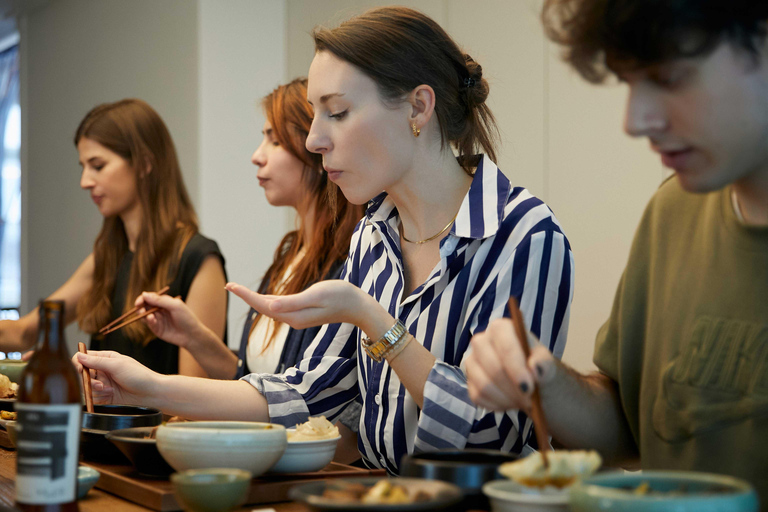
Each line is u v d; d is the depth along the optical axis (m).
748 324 1.03
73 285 3.21
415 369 1.34
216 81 4.82
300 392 1.62
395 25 1.46
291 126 2.21
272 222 5.00
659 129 0.88
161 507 1.02
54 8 6.34
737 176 0.90
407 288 1.57
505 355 0.92
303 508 1.06
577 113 3.51
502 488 0.86
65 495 0.93
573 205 3.53
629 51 0.85
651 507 0.70
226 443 1.04
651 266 1.20
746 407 1.01
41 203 6.42
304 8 4.90
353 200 1.51
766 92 0.84
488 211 1.43
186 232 2.81
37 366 0.93
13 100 7.33
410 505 0.78
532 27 3.67
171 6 5.02
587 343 3.46
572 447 1.19
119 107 2.88
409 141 1.48
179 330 2.25
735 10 0.81
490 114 1.64
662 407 1.12
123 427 1.33
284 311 1.28
